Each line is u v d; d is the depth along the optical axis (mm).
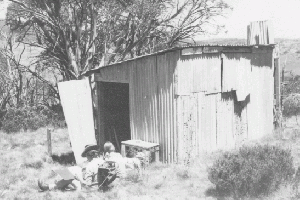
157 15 23672
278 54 15453
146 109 11922
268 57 14703
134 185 9312
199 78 11453
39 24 22531
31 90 23969
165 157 11344
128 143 11734
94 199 8508
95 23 22422
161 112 11367
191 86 11195
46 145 15961
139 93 12141
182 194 8562
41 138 17547
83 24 24484
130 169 10438
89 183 9453
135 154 11562
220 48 12117
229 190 8164
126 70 12594
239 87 13008
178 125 10875
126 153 12344
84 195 8797
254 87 13906
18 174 10961
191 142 11242
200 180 9477
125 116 15258
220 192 8344
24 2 22250
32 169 11711
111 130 14648
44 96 25359
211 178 8367
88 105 12977
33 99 23609
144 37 23906
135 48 25234
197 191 8672
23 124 19812
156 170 10578
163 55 11148
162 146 11438
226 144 12586
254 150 9234
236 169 8312
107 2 22516
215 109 12102
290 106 19547
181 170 10164
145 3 22109
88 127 12867
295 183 8336
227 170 8250
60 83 12578
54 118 22031
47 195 8812
